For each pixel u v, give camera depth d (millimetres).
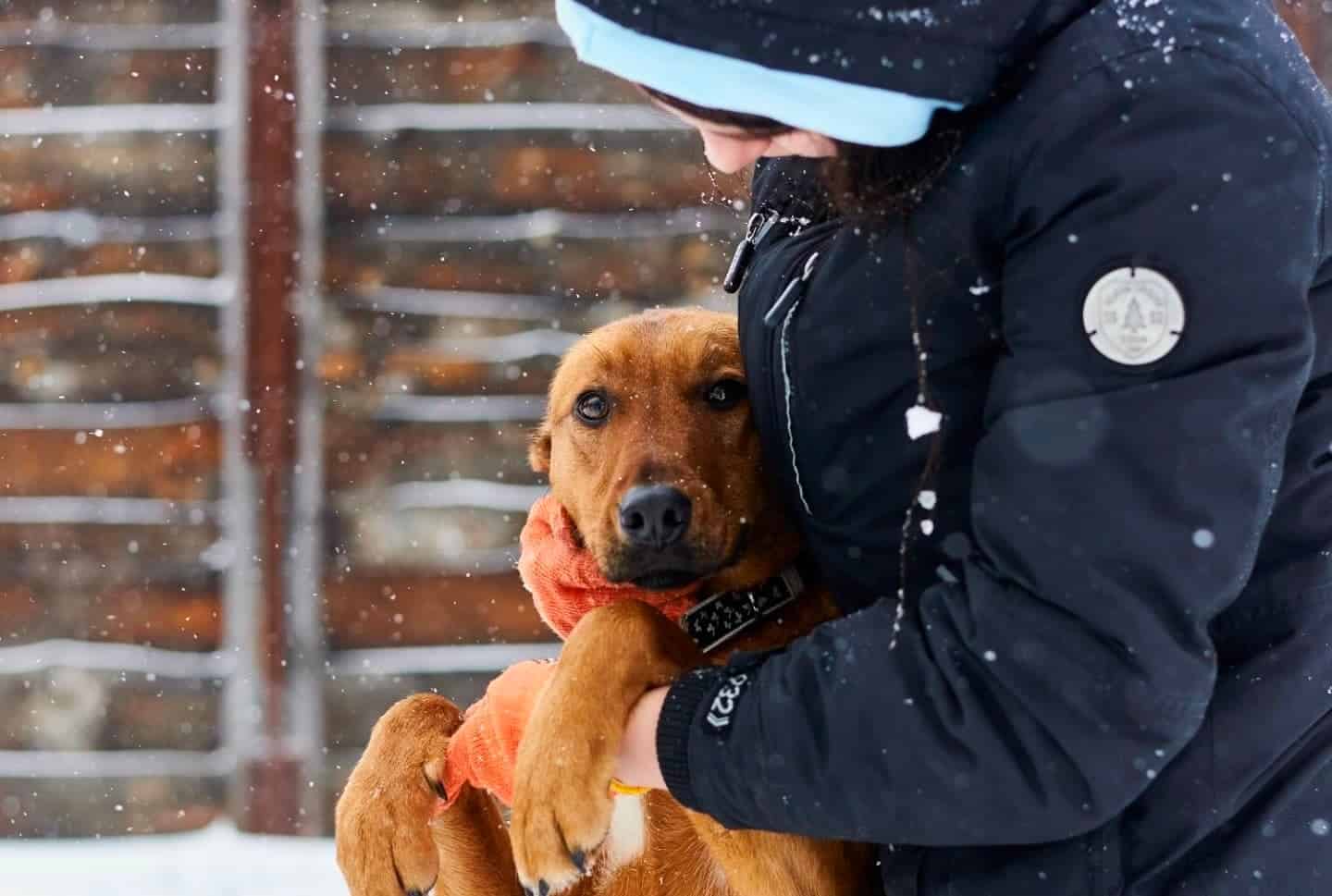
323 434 7395
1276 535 2232
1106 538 1983
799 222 2662
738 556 3064
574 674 2551
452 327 7410
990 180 2127
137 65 7520
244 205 7422
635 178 7434
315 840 7184
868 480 2391
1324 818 2271
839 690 2152
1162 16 2080
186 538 7410
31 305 7426
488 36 7469
